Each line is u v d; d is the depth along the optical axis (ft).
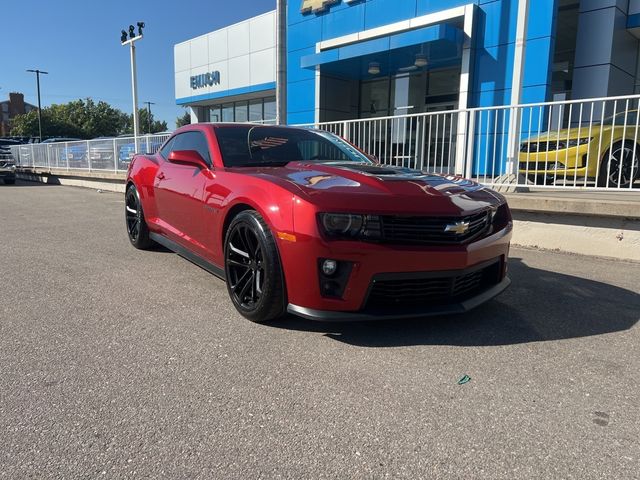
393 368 9.10
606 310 12.46
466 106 37.24
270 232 10.34
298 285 9.83
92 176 51.75
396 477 6.15
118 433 7.00
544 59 33.53
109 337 10.46
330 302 9.66
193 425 7.22
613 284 14.76
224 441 6.84
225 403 7.83
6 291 13.78
